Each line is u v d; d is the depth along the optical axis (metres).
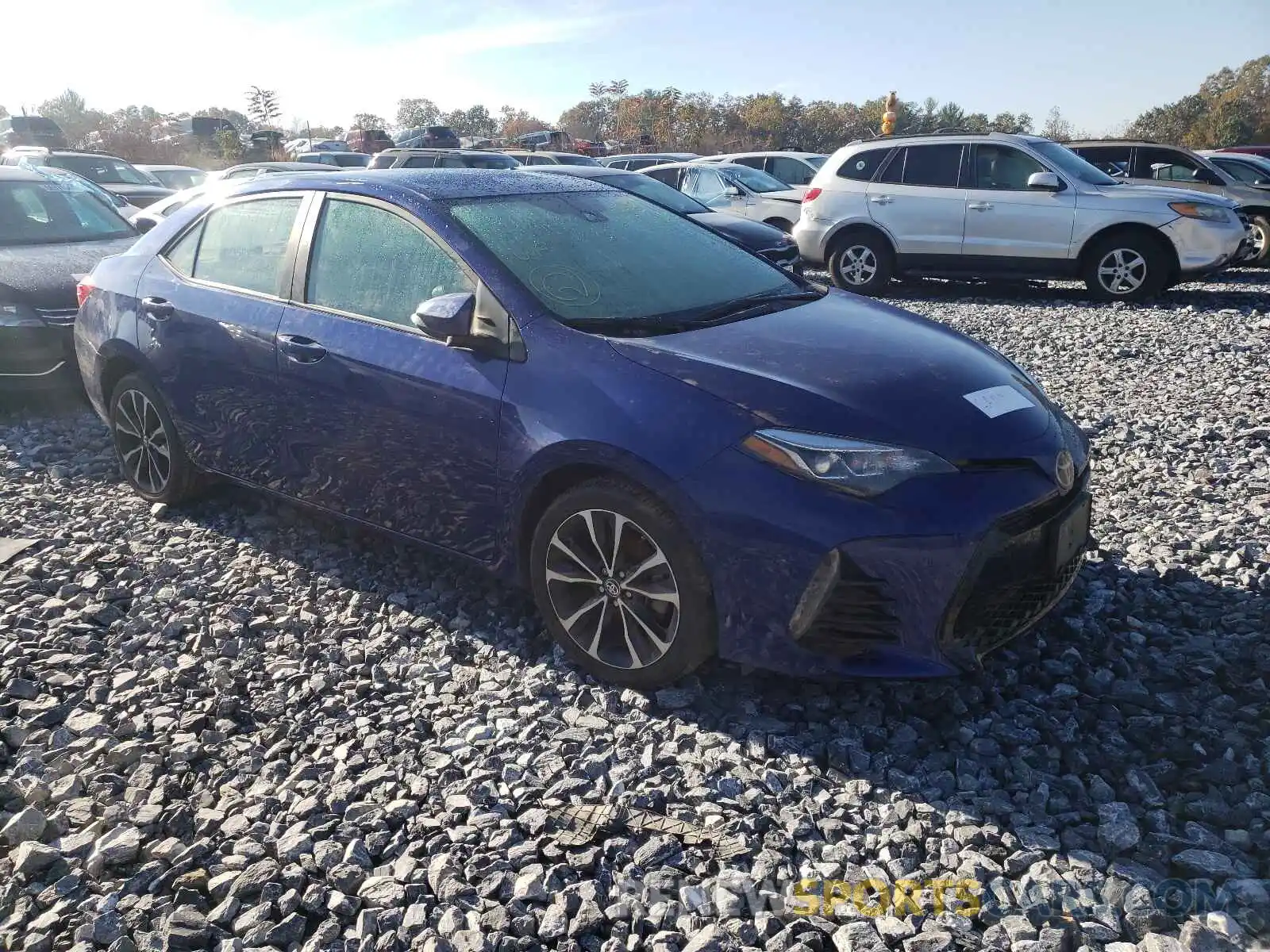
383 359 3.65
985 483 2.88
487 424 3.37
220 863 2.55
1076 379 7.30
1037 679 3.26
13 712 3.25
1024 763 2.82
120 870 2.55
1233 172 14.55
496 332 3.40
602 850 2.54
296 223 4.14
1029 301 11.23
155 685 3.38
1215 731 2.92
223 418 4.36
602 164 24.31
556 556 3.31
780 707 3.14
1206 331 8.84
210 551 4.46
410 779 2.86
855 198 11.89
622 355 3.20
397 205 3.82
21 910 2.41
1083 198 10.74
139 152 44.28
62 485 5.38
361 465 3.84
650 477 2.98
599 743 2.99
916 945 2.19
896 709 3.11
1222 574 3.91
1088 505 3.26
